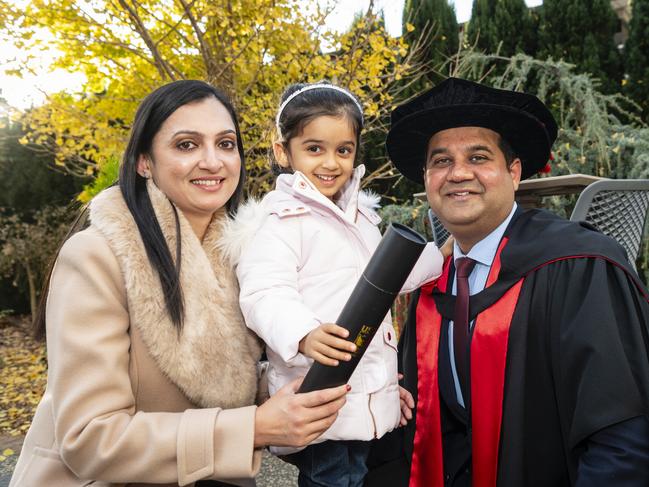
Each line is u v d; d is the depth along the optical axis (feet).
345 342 3.99
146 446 4.03
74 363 4.09
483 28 20.45
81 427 3.98
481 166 5.32
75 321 4.17
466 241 5.71
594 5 18.66
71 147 18.49
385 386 5.26
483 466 4.91
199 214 5.05
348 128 5.90
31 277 27.27
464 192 5.34
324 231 5.41
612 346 4.41
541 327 4.92
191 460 4.02
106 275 4.29
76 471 4.10
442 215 5.53
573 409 4.58
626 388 4.29
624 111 16.97
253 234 5.08
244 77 17.90
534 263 5.08
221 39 16.79
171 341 4.29
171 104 4.62
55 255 4.82
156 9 17.40
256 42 16.26
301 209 5.37
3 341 24.58
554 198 13.83
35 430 4.53
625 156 15.55
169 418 4.20
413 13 20.97
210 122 4.72
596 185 7.31
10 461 12.03
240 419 4.17
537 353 4.91
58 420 4.03
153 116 4.65
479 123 5.33
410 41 20.90
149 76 17.87
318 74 16.79
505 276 5.19
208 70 16.94
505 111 5.14
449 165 5.45
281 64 16.78
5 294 28.94
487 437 4.92
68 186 28.37
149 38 15.94
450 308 5.68
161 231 4.50
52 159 27.81
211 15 15.72
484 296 5.21
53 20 16.01
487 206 5.33
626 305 4.62
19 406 16.24
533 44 19.97
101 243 4.32
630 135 15.78
